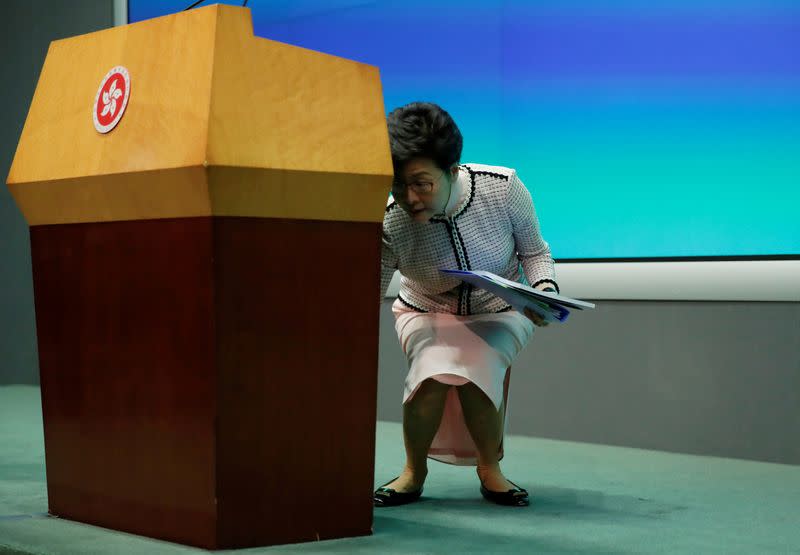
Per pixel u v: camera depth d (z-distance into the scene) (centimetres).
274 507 183
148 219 183
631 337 367
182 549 179
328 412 190
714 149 349
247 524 180
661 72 361
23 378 567
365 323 194
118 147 184
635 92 367
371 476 198
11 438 360
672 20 357
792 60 333
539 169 392
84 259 197
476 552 188
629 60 368
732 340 344
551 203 389
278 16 462
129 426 191
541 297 202
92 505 202
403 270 245
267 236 179
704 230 352
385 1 430
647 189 365
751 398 340
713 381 348
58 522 205
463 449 257
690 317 354
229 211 173
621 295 368
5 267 570
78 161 192
